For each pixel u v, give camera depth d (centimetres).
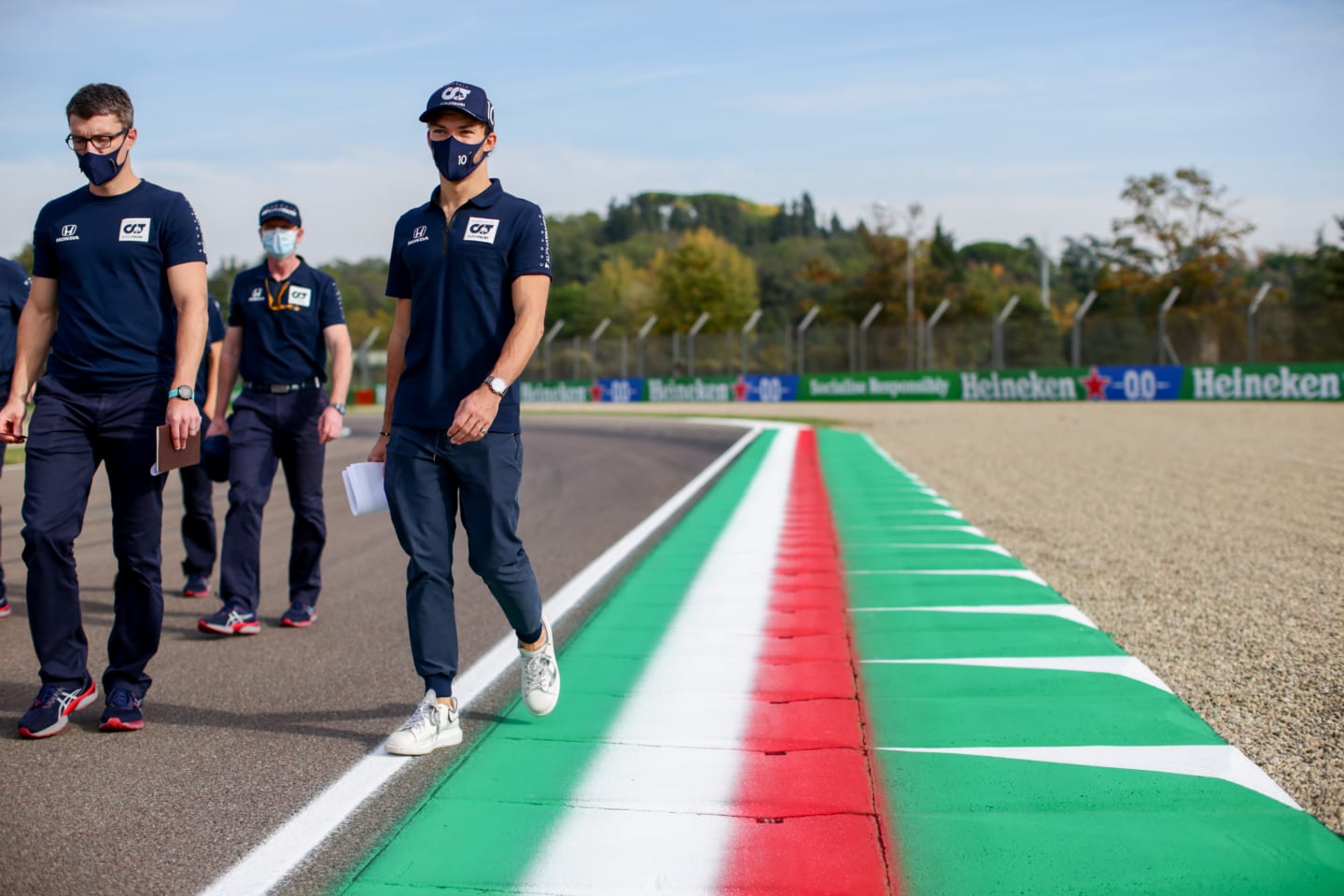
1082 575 584
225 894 228
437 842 252
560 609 518
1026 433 1788
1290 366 2812
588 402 4028
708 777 291
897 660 412
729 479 1161
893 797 277
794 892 226
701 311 7238
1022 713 345
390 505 316
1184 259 5009
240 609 466
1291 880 230
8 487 1106
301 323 470
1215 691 373
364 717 354
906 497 944
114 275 337
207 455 479
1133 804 272
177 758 314
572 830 258
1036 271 12469
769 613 500
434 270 307
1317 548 650
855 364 3609
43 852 249
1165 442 1512
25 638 463
